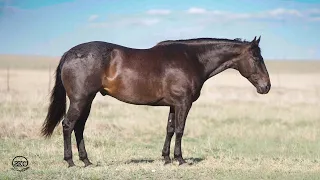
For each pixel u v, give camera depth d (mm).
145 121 18734
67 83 10531
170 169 10570
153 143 15211
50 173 9781
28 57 115625
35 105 20531
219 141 15789
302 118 21609
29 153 12445
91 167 10656
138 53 10977
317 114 23016
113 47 10820
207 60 11492
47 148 12984
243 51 11578
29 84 42031
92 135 14906
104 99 28188
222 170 10648
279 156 13141
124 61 10750
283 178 9992
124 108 22891
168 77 10945
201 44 11484
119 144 14555
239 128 18188
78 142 10992
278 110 24594
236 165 11453
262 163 11844
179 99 11016
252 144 15180
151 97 10961
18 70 77125
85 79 10445
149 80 10836
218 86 48219
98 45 10688
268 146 14875
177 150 11211
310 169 11047
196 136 16953
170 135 11414
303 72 97125
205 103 27891
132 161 11930
